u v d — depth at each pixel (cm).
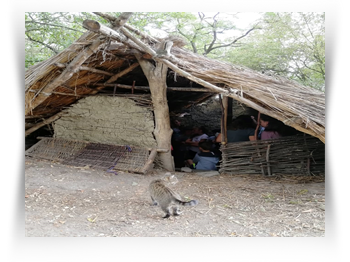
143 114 814
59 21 1145
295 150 734
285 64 1209
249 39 1313
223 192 626
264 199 577
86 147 834
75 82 782
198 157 911
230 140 813
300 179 694
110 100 846
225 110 789
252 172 764
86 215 488
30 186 601
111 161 776
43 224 438
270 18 1212
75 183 643
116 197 586
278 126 808
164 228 444
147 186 662
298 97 662
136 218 483
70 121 902
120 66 820
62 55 642
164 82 770
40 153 847
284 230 437
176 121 1092
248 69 738
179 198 487
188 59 718
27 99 732
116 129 845
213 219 482
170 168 823
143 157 777
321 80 1165
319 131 598
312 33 1167
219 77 682
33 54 1223
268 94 643
